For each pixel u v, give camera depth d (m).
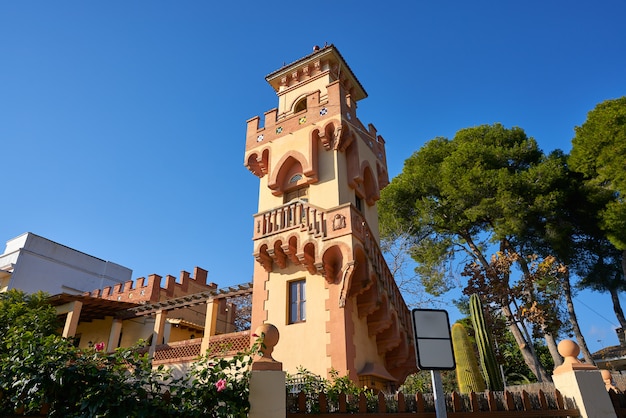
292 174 18.17
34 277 32.41
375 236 18.52
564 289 24.30
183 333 25.58
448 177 25.75
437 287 26.78
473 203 25.30
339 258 14.41
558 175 24.25
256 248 16.06
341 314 13.65
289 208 16.06
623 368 28.89
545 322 19.83
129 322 25.12
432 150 29.08
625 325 25.00
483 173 24.59
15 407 5.57
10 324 17.70
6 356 6.03
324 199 16.70
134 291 28.70
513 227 23.23
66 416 5.53
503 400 7.16
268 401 5.98
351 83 22.84
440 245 27.09
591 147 23.86
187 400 5.88
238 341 15.84
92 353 6.55
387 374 14.89
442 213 26.59
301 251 14.81
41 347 6.09
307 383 7.33
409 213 28.05
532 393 7.43
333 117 17.73
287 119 19.12
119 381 5.86
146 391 5.87
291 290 15.38
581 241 25.75
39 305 21.19
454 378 22.81
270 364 6.30
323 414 6.22
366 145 19.56
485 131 29.08
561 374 7.76
